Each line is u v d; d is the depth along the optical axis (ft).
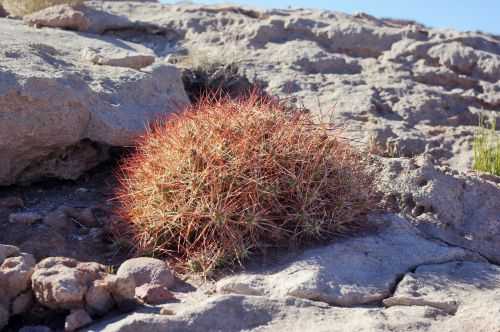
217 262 5.49
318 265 5.39
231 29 12.44
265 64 11.02
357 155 6.35
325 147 6.00
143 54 8.33
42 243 5.78
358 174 6.15
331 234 5.85
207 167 5.60
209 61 10.10
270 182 5.66
